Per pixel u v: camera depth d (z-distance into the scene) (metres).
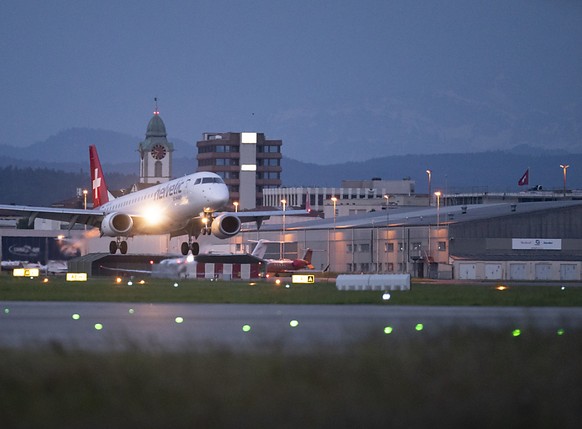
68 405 61.00
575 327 103.44
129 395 63.31
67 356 78.69
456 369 71.94
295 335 109.12
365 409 59.25
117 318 140.62
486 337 91.62
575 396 63.28
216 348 83.12
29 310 159.50
